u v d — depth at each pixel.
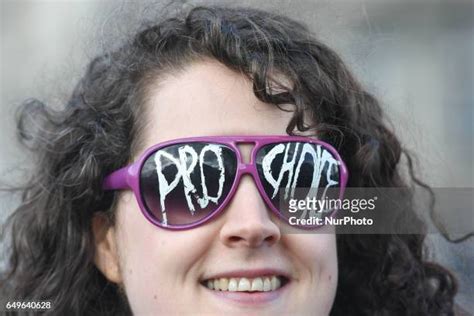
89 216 4.29
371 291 4.79
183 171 3.65
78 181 4.24
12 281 4.79
